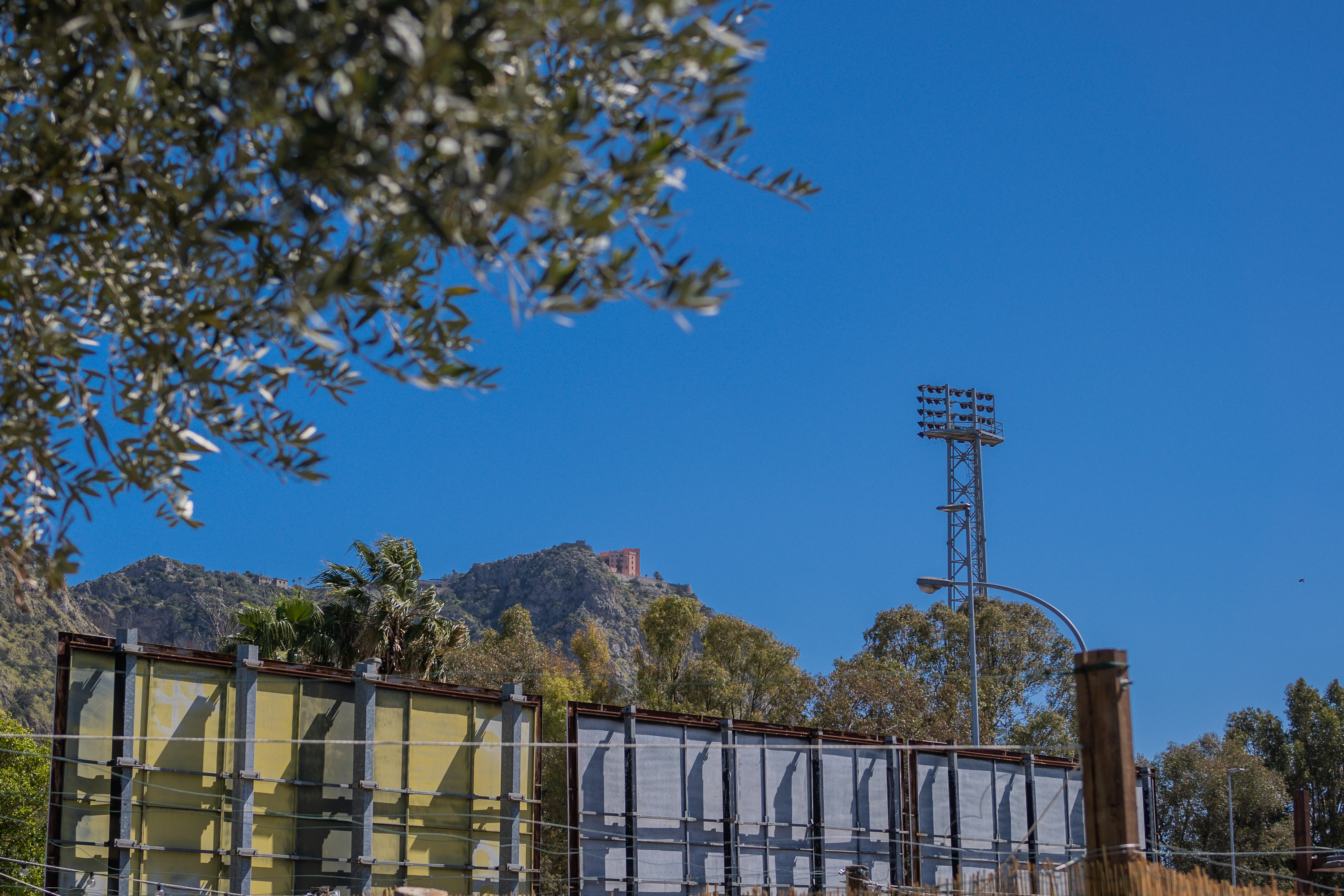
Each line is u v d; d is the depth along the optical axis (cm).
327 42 372
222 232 485
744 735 2305
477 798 2077
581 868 2044
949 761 2619
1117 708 704
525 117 404
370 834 1888
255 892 1788
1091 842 702
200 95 475
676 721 2225
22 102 511
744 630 6650
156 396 542
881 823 2442
